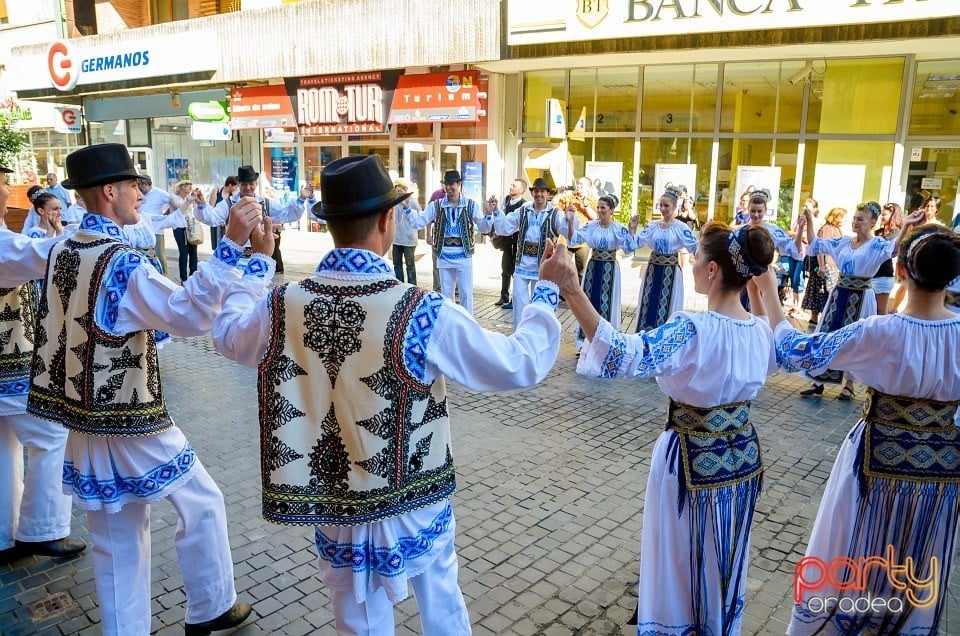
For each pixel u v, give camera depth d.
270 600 3.16
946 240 2.29
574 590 3.28
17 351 3.17
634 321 8.96
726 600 2.46
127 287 2.39
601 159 13.09
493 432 5.26
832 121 11.05
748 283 2.72
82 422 2.47
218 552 2.81
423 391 1.88
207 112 16.11
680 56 11.21
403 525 1.94
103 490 2.53
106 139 19.58
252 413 5.53
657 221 7.24
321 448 1.90
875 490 2.50
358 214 1.84
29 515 3.37
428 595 2.06
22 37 19.09
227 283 2.23
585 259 9.30
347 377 1.85
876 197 10.96
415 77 13.55
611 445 5.03
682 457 2.40
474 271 12.51
